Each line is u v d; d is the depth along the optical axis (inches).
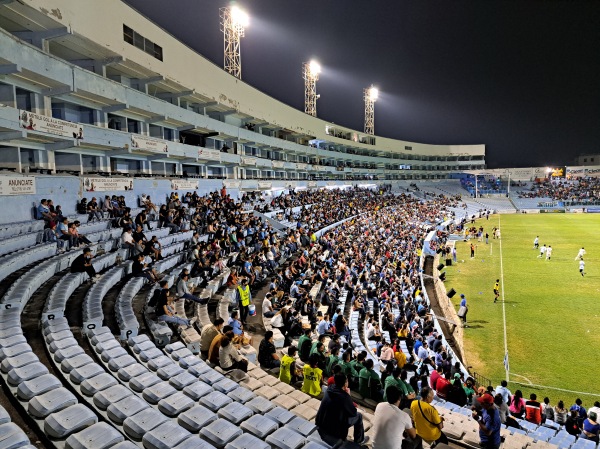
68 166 968.3
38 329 404.2
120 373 342.0
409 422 257.0
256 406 334.3
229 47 1886.1
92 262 633.0
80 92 896.3
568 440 449.4
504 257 1700.3
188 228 1045.2
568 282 1284.4
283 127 2294.5
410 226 2210.9
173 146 1273.4
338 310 803.4
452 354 755.4
